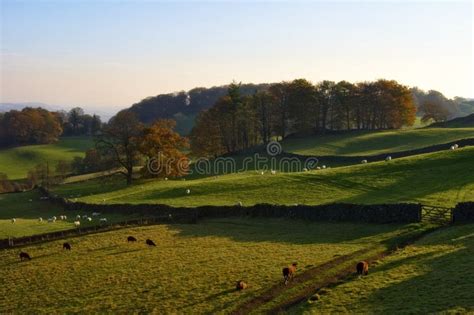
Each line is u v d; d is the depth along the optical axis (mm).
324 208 62000
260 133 161750
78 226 68125
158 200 78625
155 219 67438
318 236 55500
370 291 35812
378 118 166375
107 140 110688
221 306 37031
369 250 47688
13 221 74812
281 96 156750
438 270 38062
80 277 46719
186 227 64562
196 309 36875
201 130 144750
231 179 89562
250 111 153500
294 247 51750
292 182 81688
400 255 43969
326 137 147875
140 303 39062
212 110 150125
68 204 88312
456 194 64750
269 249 51656
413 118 161625
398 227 54812
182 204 73688
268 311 35406
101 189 105562
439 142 120125
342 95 160875
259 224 63344
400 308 31797
